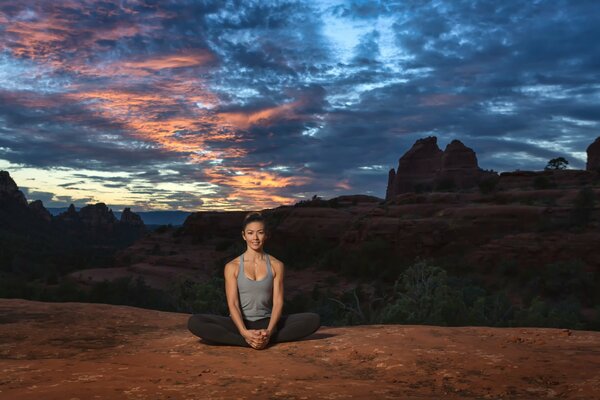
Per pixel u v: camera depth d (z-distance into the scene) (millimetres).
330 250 97000
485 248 72562
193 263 106875
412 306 27859
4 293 61469
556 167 111500
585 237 65938
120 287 59938
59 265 142500
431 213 89812
